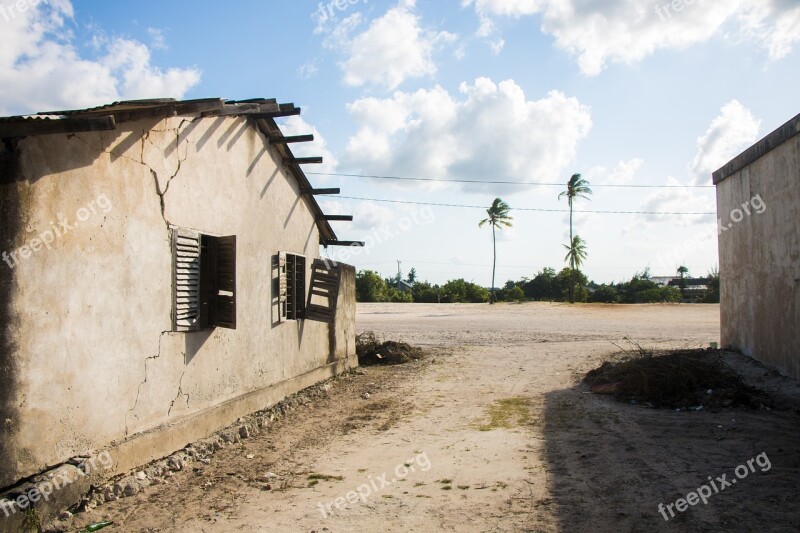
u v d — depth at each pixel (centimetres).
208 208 739
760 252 1131
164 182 642
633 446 657
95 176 530
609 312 3638
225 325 729
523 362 1394
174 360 656
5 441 430
